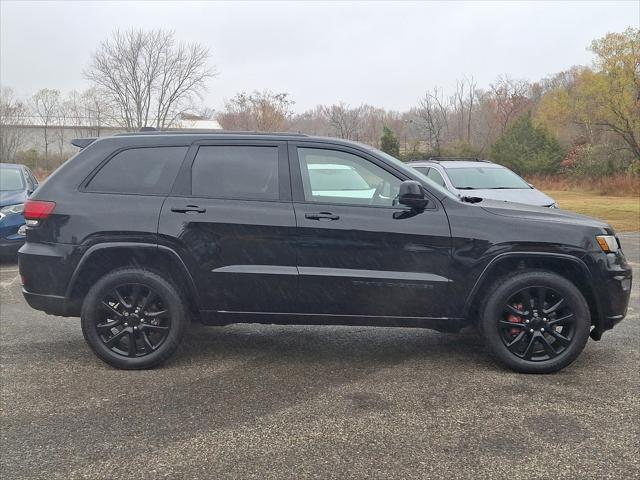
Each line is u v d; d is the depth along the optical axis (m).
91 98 45.47
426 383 4.31
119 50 41.09
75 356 4.90
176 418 3.71
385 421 3.67
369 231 4.39
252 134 4.68
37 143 49.31
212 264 4.44
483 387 4.23
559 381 4.34
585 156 34.84
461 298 4.45
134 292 4.54
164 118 42.53
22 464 3.15
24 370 4.57
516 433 3.50
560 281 4.40
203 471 3.08
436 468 3.11
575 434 3.49
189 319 4.69
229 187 4.53
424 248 4.41
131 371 4.56
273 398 4.03
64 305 4.53
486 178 10.48
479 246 4.39
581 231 4.43
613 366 4.66
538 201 9.48
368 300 4.46
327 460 3.19
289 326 5.88
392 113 44.38
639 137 32.50
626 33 32.75
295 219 4.41
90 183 4.57
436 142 39.66
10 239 8.74
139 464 3.15
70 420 3.68
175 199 4.49
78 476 3.03
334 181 4.57
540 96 52.56
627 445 3.36
